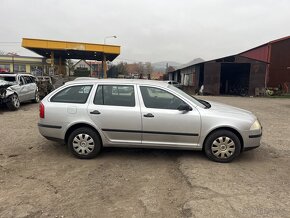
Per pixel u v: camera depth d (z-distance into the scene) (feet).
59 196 12.70
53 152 19.13
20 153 18.86
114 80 18.44
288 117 38.45
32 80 49.39
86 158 17.83
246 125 17.12
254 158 18.57
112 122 17.40
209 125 17.10
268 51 100.89
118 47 112.16
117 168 16.29
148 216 11.16
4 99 37.63
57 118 17.75
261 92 95.04
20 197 12.55
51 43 106.22
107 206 11.89
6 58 160.86
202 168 16.31
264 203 12.28
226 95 99.66
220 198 12.66
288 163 17.76
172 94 17.61
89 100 17.80
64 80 78.28
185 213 11.38
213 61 97.60
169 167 16.55
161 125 17.19
